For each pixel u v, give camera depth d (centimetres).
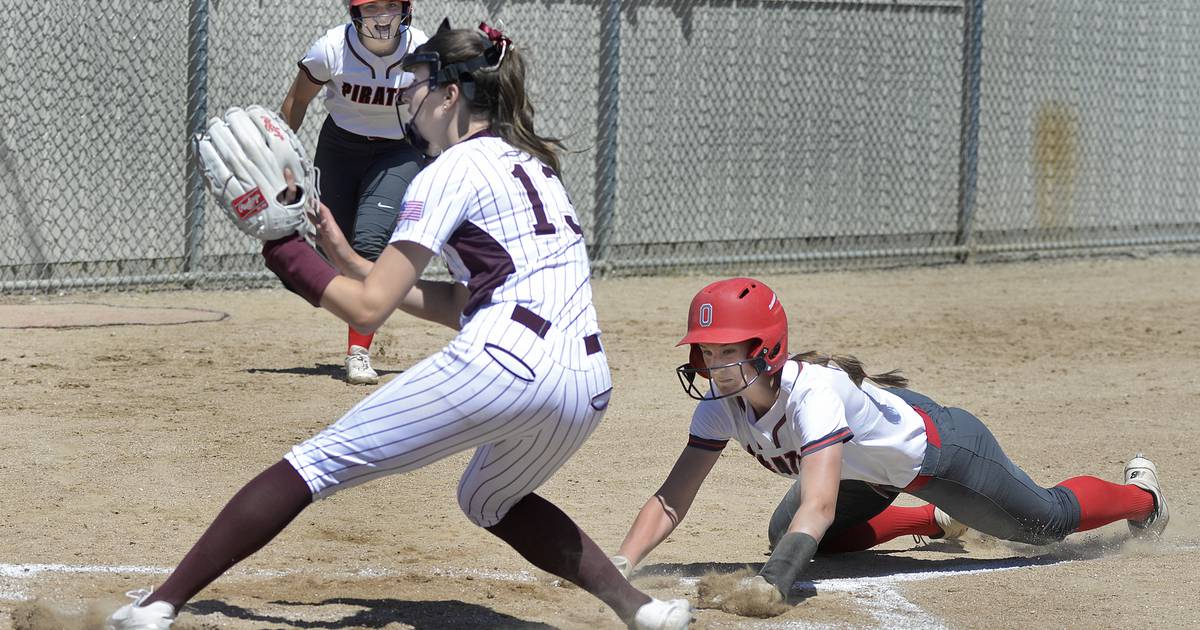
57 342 2473
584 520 1502
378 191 2077
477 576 1287
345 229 2144
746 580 1186
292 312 2945
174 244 3159
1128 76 4369
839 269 3922
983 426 1300
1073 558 1413
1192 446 1930
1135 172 4438
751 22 3775
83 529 1398
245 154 930
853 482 1320
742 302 1134
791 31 3838
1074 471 1761
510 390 938
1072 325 3064
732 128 3788
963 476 1265
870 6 3938
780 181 3884
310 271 944
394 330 2780
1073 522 1350
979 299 3438
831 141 3944
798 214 3922
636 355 2581
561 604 1202
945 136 4112
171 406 2002
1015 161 4209
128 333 2600
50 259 3022
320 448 959
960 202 4084
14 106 2948
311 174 968
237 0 3131
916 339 2828
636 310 3122
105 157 3055
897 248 3984
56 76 2980
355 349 2233
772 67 3825
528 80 3431
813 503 1162
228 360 2383
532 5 3425
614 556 1189
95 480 1595
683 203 3738
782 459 1223
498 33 1013
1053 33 4209
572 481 1683
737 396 1191
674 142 3700
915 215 4100
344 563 1319
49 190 3003
